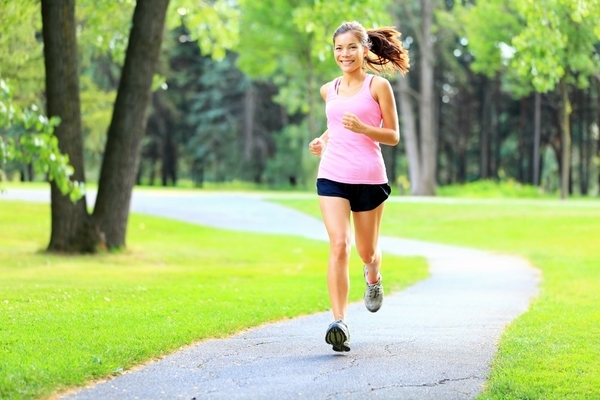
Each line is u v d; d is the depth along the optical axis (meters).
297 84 96.62
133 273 25.25
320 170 11.98
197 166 126.19
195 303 16.25
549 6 29.47
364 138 11.84
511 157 133.38
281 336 13.22
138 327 12.95
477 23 77.38
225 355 11.56
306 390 9.62
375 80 11.87
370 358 11.45
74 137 30.94
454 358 11.50
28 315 13.91
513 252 37.66
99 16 34.91
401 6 100.69
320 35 38.72
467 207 61.66
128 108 32.31
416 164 94.38
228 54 118.75
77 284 20.75
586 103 111.50
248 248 39.34
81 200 32.28
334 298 11.59
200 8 42.00
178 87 122.06
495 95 114.94
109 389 9.55
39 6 32.16
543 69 29.98
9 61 32.75
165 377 10.19
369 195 11.89
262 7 78.75
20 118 23.00
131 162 32.84
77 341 11.63
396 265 30.09
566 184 79.69
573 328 13.91
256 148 123.38
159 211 57.81
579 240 42.34
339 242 11.62
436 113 119.06
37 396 8.97
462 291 20.84
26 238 42.09
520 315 15.77
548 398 9.15
